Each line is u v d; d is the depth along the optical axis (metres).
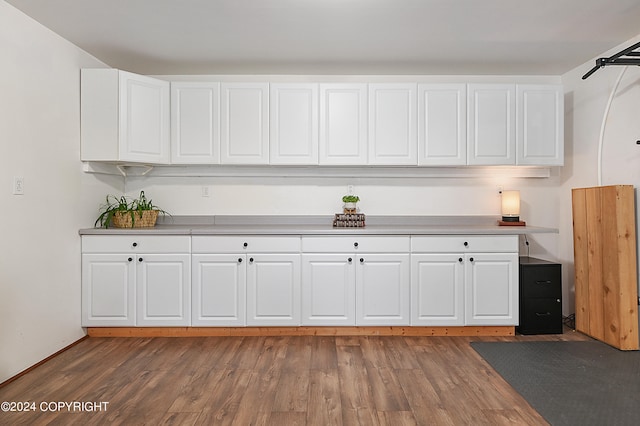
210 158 3.64
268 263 3.39
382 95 3.64
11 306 2.61
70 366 2.81
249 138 3.64
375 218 4.00
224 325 3.38
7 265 2.58
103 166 3.57
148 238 3.37
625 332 3.07
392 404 2.28
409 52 3.41
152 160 3.53
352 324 3.41
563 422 2.09
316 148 3.64
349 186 4.02
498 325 3.44
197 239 3.38
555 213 4.07
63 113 3.12
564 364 2.83
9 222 2.60
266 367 2.78
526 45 3.28
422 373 2.69
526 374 2.67
